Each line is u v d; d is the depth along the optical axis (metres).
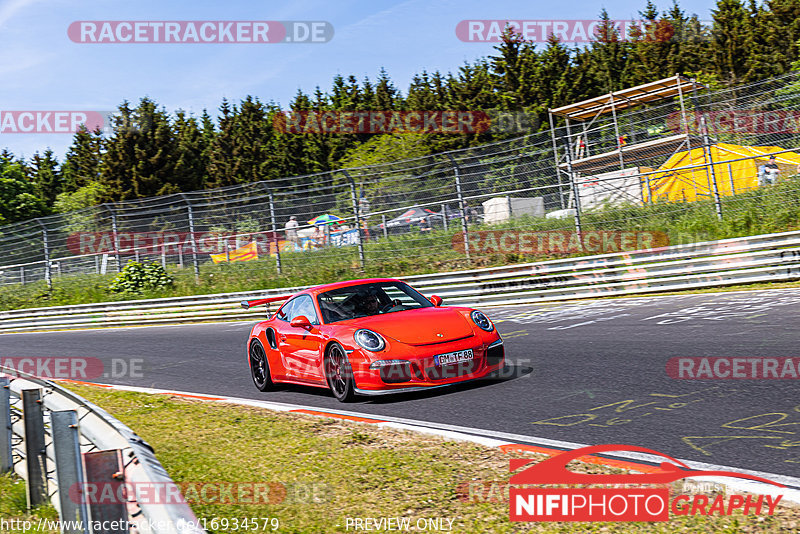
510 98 41.88
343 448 5.14
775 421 4.72
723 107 15.02
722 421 4.86
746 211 13.75
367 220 18.20
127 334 17.23
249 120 53.66
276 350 7.92
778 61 40.47
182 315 19.06
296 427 5.92
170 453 5.54
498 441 4.85
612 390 6.14
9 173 42.28
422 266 17.56
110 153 48.94
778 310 9.15
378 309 7.45
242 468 4.94
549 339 9.34
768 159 15.87
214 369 10.25
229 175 50.66
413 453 4.81
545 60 43.22
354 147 47.53
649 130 21.05
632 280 13.19
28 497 4.60
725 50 42.53
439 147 39.47
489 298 14.72
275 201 19.30
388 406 6.49
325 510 3.98
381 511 3.86
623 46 44.34
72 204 49.88
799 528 3.05
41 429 4.69
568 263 13.87
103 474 3.13
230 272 20.38
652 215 15.11
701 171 16.98
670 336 8.39
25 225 24.61
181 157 49.81
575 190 15.55
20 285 24.62
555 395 6.18
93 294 22.83
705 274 12.45
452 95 47.16
